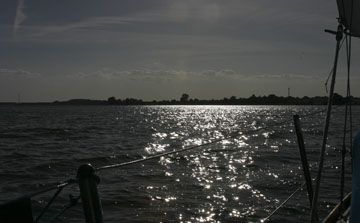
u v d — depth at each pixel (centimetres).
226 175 2114
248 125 7125
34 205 1457
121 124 7488
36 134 4947
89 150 3347
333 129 5456
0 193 1727
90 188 313
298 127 595
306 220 1344
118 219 1375
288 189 1762
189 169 2305
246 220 1357
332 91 409
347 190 1625
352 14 431
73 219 1332
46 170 2292
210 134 5175
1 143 3859
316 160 2561
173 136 4878
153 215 1415
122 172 2181
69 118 10275
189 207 1506
